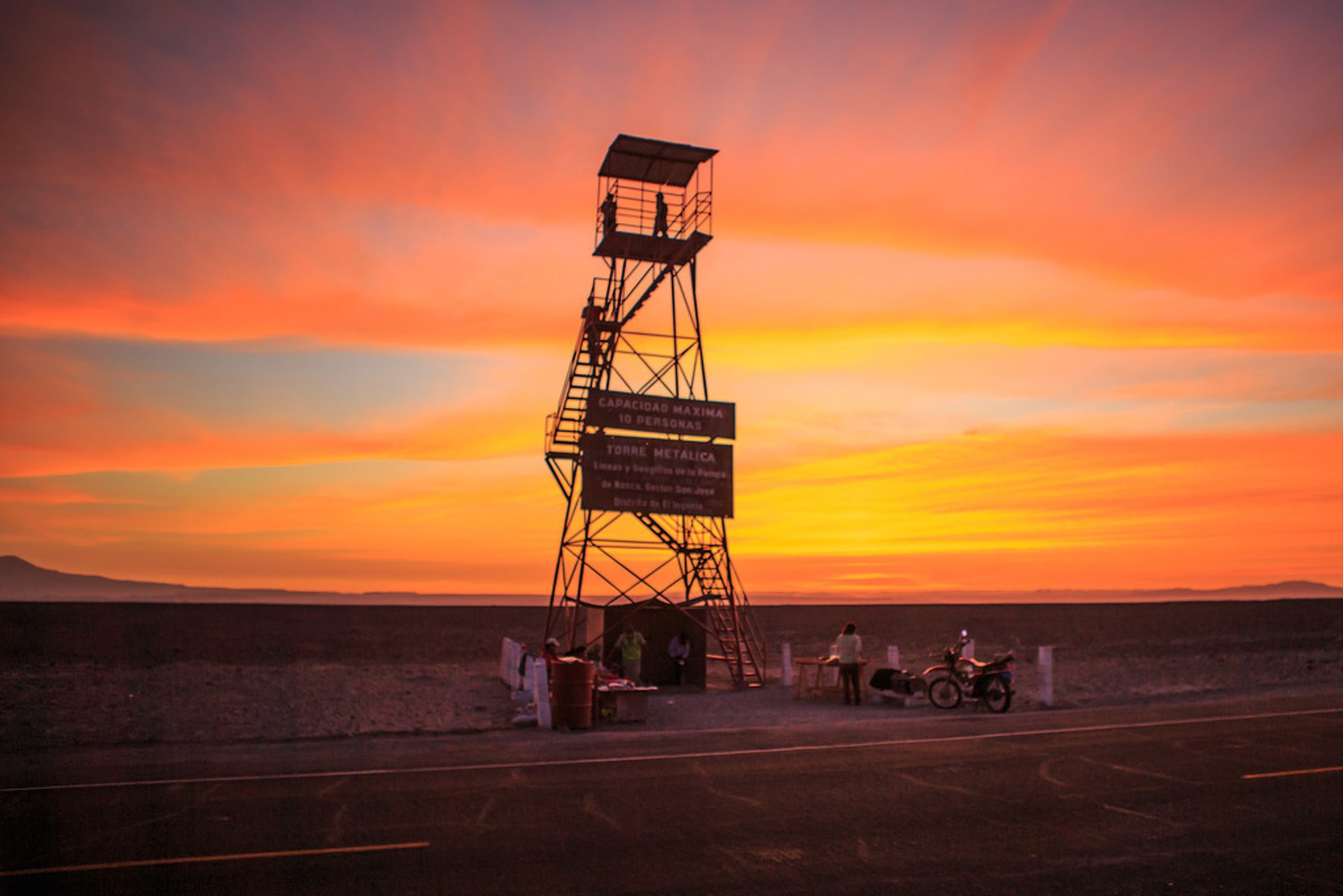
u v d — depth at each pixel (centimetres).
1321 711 1900
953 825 1000
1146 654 3981
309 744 1568
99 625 6278
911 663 3516
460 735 1686
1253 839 948
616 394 2862
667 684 2777
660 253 3191
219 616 8381
